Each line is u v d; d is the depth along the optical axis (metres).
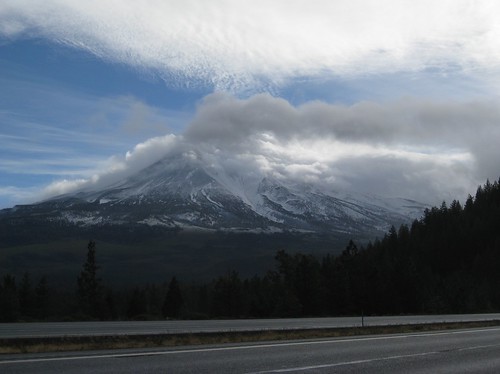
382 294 83.75
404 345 20.38
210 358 15.45
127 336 20.11
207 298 100.12
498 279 93.81
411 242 125.62
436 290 86.19
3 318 62.97
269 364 14.49
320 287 82.31
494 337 24.48
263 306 77.31
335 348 18.88
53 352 16.55
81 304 78.19
